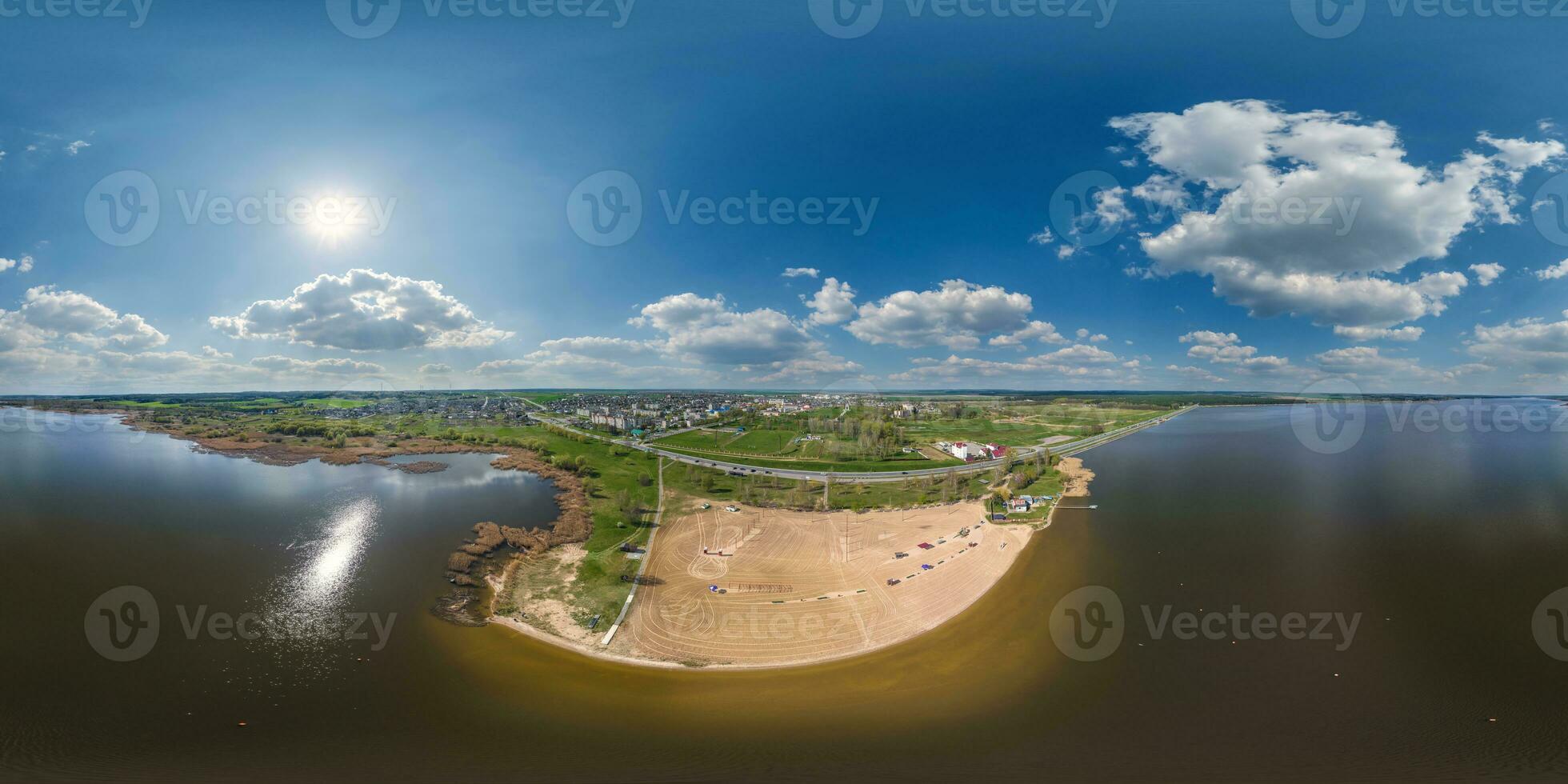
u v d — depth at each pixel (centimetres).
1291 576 7144
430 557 7569
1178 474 12550
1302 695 4762
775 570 7262
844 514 9688
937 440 16575
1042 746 4050
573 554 7869
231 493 10412
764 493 10881
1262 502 10294
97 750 3912
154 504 9450
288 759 3797
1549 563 7400
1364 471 12562
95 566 7050
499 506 9931
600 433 17700
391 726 4259
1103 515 9550
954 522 9262
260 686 4788
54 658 5138
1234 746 4078
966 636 5744
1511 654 5394
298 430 16800
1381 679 5006
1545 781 3662
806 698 4694
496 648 5453
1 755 3816
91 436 15588
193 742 4041
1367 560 7600
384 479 11794
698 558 7681
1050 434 18188
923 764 3819
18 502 9212
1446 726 4334
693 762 3816
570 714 4428
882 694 4762
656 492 11075
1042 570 7325
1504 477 11788
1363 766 3847
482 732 4172
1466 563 7444
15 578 6631
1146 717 4456
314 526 8700
